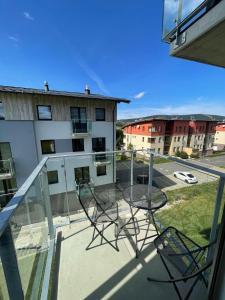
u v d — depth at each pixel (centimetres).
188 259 138
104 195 254
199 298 119
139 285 132
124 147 2661
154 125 1992
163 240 146
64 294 126
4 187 759
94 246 174
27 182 107
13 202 76
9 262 68
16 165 758
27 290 105
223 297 81
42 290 124
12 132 731
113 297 123
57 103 803
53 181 297
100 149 945
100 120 916
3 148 730
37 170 136
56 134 827
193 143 2434
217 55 94
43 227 160
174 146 2208
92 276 140
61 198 293
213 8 67
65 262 154
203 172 167
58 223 212
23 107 732
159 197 182
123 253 164
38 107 773
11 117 720
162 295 124
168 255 134
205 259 132
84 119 866
